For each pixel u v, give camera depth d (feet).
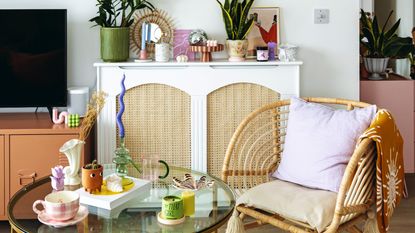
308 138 8.25
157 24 11.14
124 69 10.41
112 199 6.91
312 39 11.30
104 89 10.44
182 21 11.17
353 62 11.37
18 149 9.75
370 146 7.31
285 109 10.46
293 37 11.29
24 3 11.06
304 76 11.40
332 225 7.11
